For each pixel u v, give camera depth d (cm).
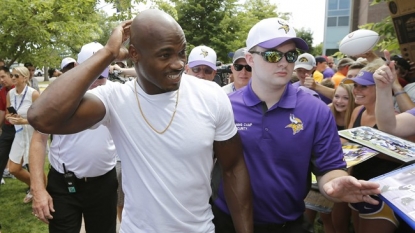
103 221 268
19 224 409
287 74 179
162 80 133
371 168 247
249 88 195
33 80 699
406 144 193
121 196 323
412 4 281
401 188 147
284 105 184
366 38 321
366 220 218
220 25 1577
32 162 242
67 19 582
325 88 420
